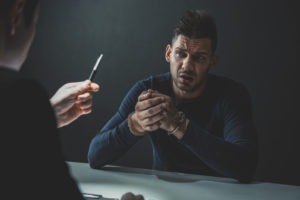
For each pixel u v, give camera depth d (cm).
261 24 291
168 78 184
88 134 324
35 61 326
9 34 66
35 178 60
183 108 178
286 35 289
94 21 313
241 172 148
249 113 175
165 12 302
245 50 295
